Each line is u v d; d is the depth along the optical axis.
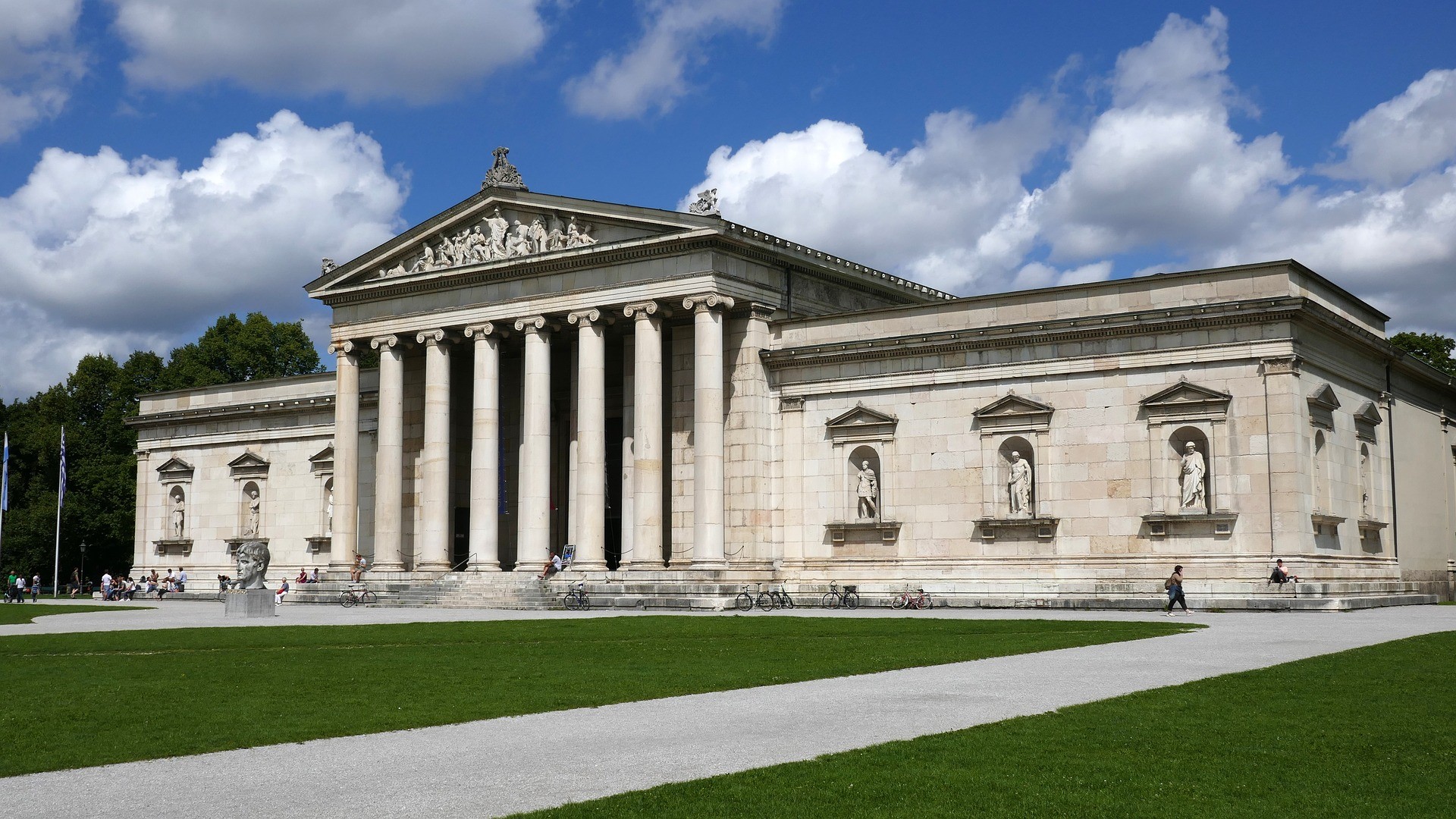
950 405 74.06
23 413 157.50
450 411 87.56
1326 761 21.42
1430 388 85.50
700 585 73.06
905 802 18.58
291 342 151.12
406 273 87.44
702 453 75.38
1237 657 37.47
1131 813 17.97
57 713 28.22
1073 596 69.19
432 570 85.44
